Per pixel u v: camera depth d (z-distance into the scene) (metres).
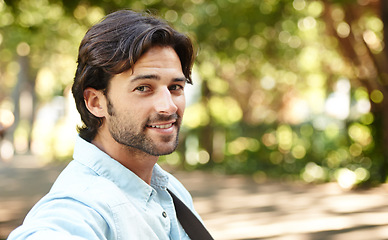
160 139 1.26
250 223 7.82
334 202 9.59
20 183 14.40
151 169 1.40
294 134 13.76
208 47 14.57
